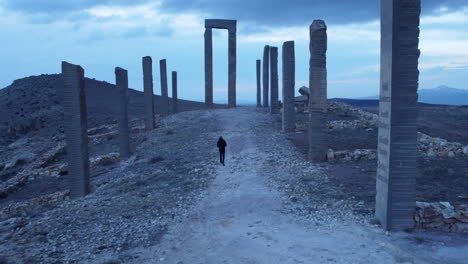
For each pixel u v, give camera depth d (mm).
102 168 21469
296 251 7902
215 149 20781
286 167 16016
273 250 8062
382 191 9078
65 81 15398
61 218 11367
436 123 33938
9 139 38406
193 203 12070
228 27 37062
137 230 9820
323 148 16797
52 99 51188
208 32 36781
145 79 29812
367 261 7270
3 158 30906
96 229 9953
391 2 8367
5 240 9367
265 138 22469
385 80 8859
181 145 23172
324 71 16469
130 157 22828
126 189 15102
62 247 8703
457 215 8734
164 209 11570
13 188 20688
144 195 13422
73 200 15094
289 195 12148
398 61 8453
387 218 8781
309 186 12961
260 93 40062
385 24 8781
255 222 10016
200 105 59406
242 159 18047
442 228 8812
